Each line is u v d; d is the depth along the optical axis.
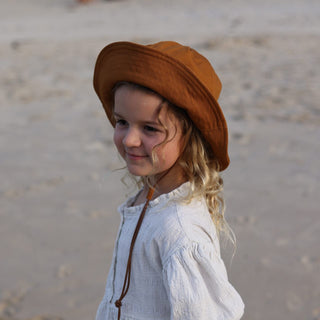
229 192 4.29
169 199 1.11
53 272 3.20
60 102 8.12
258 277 3.02
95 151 5.60
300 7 20.58
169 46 1.09
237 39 13.82
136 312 1.12
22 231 3.75
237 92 8.30
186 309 1.00
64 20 20.34
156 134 1.06
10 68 11.32
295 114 6.79
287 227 3.63
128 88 1.04
